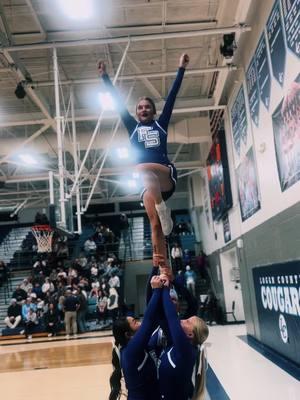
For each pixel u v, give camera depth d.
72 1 7.53
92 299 19.11
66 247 23.30
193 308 3.36
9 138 15.60
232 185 13.23
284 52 7.67
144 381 2.85
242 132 11.27
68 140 14.25
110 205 29.73
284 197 8.20
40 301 18.19
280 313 8.69
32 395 7.17
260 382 7.09
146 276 25.30
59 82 11.26
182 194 27.81
